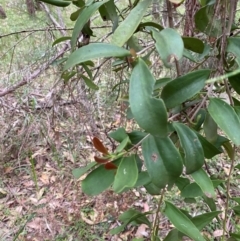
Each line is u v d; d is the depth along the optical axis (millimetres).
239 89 316
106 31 894
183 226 325
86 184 317
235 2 320
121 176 268
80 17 304
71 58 257
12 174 1123
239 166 378
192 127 343
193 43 312
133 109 236
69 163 1104
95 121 869
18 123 1001
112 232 431
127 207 956
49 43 785
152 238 368
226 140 372
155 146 279
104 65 717
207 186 294
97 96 819
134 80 242
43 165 1135
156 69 615
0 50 1008
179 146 344
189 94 278
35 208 1028
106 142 917
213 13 342
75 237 941
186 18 498
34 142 1073
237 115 287
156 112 233
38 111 979
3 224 988
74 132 963
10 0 1222
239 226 662
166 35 247
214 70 313
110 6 364
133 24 262
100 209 996
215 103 288
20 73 855
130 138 341
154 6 619
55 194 1064
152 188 385
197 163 290
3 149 1067
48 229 967
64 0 365
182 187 376
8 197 1068
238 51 296
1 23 1529
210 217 368
